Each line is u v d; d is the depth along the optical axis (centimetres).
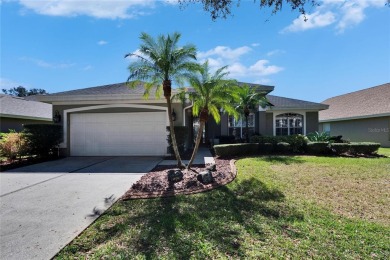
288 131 2027
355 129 2456
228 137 1877
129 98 1406
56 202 635
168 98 957
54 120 1484
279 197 655
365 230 463
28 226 489
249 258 367
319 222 496
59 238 438
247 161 1210
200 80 996
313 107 1953
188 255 376
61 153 1473
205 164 1145
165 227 472
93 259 371
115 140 1460
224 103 1020
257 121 2000
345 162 1190
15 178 916
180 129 1396
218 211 554
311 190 720
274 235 441
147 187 741
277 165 1102
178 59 931
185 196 662
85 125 1477
